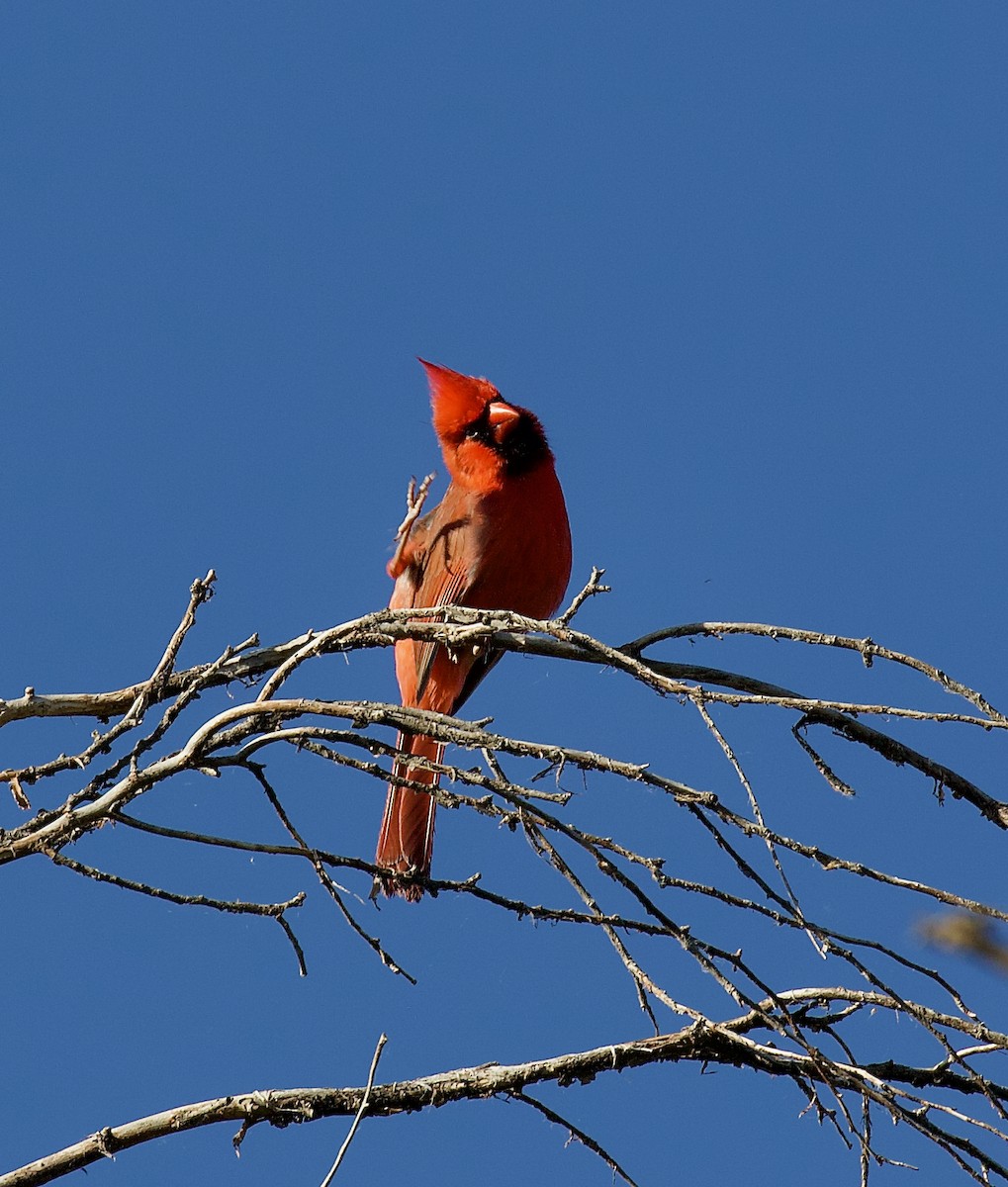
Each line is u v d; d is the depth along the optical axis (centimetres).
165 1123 726
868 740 928
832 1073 704
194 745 712
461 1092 760
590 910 707
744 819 668
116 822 707
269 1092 740
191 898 701
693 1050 773
